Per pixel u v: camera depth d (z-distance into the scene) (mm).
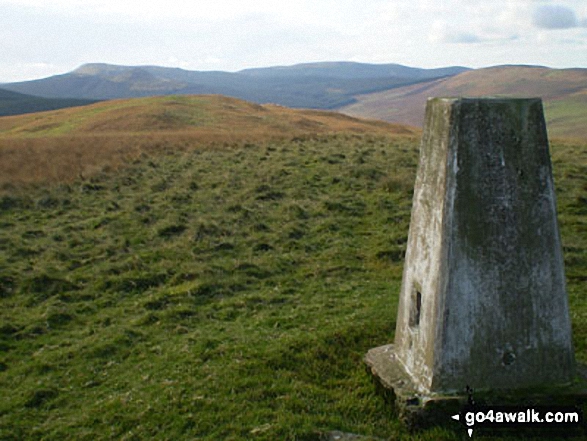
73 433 6598
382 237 14141
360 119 82188
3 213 17953
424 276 6234
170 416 6746
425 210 6273
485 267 5891
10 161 25641
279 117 67062
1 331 9773
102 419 6832
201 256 13203
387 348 7543
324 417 6496
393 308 9797
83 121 60469
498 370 6062
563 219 14789
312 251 13602
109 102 84500
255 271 12242
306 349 8320
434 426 6004
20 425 6871
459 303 5898
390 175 19359
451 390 6043
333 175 20203
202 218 16016
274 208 16938
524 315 6035
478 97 5863
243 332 9234
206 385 7422
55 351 9000
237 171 22078
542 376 6156
